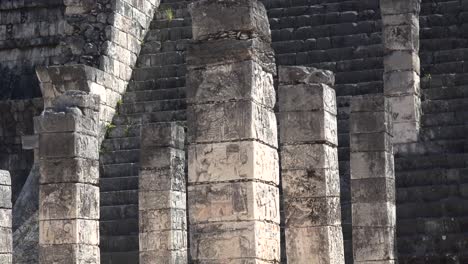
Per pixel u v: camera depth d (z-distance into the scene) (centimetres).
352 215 2316
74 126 2281
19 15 3844
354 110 2323
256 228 1619
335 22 3173
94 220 2327
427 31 3019
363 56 3033
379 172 2298
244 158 1625
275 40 3162
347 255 2562
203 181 1639
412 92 2798
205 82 1648
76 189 2269
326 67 3023
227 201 1625
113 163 3005
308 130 2009
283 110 2027
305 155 2006
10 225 2634
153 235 2488
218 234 1623
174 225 2497
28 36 3828
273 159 1703
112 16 3228
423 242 2528
